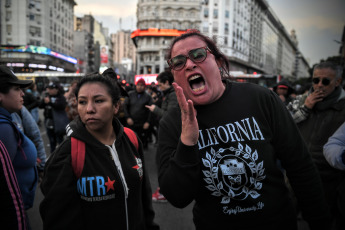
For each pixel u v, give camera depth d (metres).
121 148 1.44
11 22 44.91
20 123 2.33
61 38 56.88
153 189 3.84
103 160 1.33
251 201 1.20
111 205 1.32
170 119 1.38
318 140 2.12
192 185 1.16
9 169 1.18
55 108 4.84
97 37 97.31
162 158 1.35
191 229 2.74
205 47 1.26
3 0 44.53
